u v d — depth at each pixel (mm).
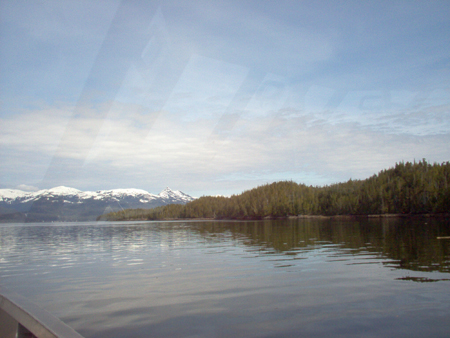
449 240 29719
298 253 23156
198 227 73625
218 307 10445
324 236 37250
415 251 22828
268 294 11859
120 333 8477
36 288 13930
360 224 62812
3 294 5102
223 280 14422
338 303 10672
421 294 11586
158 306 10695
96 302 11352
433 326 8648
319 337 8055
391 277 14406
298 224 69750
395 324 8812
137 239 41250
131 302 11242
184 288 13086
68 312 10273
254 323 9008
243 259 20797
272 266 17828
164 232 56219
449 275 14664
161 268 18281
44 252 28312
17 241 40625
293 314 9672
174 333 8414
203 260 20938
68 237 47188
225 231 53781
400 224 59219
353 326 8727
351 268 16734
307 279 14258
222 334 8297
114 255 25328
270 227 61344
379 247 25734
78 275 16875
